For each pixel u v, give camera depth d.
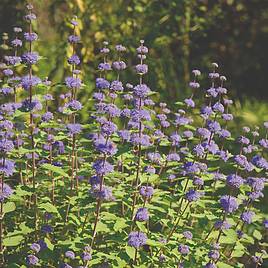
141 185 6.64
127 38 10.79
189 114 10.25
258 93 15.19
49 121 6.51
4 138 5.72
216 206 6.43
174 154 6.63
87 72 10.20
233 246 6.48
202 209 7.02
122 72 10.66
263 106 13.66
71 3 10.27
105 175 5.71
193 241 6.22
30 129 6.40
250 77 15.25
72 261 6.07
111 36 10.71
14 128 6.64
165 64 11.42
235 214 6.97
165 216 6.59
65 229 6.18
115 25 10.84
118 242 5.81
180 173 6.99
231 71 15.09
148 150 7.94
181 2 12.30
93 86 9.70
